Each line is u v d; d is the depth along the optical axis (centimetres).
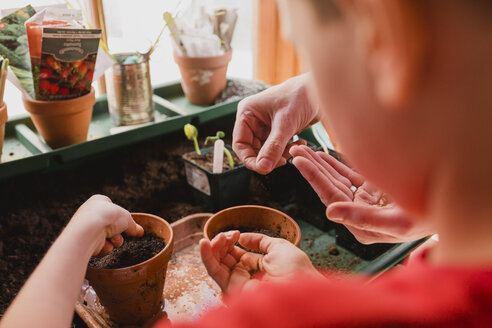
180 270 48
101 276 37
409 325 15
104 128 67
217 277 35
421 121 13
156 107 74
